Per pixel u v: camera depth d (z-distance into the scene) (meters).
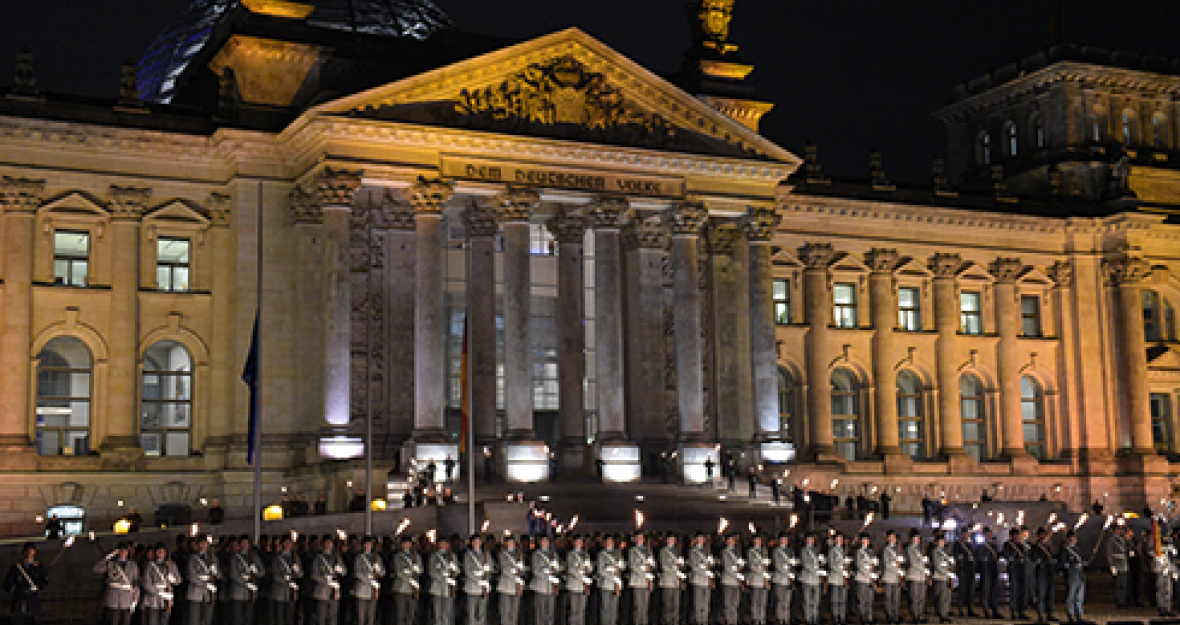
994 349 96.31
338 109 68.88
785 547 44.56
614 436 75.56
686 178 78.00
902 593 56.06
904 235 94.12
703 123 78.19
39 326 71.06
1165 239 100.38
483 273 76.75
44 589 50.94
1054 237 98.56
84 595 51.66
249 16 74.50
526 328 73.25
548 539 42.47
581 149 74.69
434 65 77.00
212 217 74.25
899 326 94.12
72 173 71.69
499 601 41.09
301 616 43.59
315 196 72.38
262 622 42.84
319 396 71.69
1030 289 97.81
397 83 70.19
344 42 78.38
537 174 74.19
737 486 74.44
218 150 73.88
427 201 70.94
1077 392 97.38
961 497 92.56
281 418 72.31
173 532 55.00
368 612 40.97
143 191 72.94
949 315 94.62
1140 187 101.38
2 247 70.25
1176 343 100.44
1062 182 99.62
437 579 40.75
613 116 76.00
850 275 92.56
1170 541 51.28
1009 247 97.31
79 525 70.06
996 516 67.12
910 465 91.25
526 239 73.44
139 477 71.31
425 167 71.31
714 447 76.94
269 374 72.19
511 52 73.06
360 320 74.06
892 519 72.94
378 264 75.88
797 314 90.88
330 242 69.06
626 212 76.31
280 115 74.06
